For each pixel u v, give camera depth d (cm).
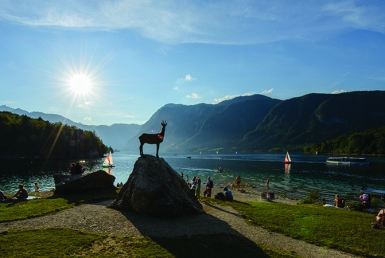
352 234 1458
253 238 1378
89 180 2781
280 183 6069
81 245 1187
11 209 1845
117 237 1313
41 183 5809
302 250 1246
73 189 2695
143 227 1495
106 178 2925
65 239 1248
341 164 11806
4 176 7006
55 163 11931
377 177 7262
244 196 3909
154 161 1931
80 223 1535
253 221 1675
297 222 1667
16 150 15050
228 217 1778
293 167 10525
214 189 4766
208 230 1476
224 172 8831
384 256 1194
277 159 16575
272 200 3628
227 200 2586
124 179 7200
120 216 1702
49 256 1058
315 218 1772
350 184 5947
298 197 4256
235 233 1441
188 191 2075
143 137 2019
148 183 1780
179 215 1742
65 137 17162
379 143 16500
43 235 1295
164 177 1859
